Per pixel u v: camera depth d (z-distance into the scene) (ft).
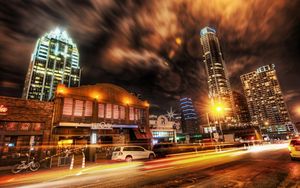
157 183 26.18
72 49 613.93
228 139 142.41
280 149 87.15
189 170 36.65
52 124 64.39
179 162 53.11
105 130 78.13
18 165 48.57
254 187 21.76
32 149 59.11
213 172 32.86
